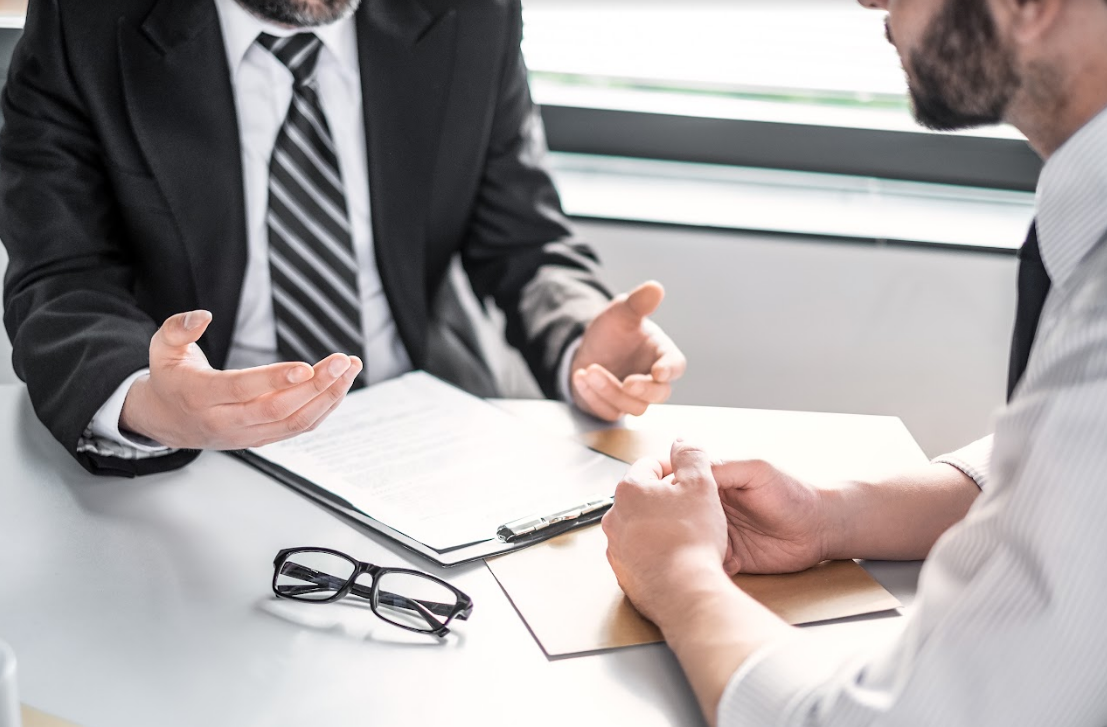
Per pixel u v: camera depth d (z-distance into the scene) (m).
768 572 0.86
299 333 1.36
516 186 1.45
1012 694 0.59
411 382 1.17
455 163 1.39
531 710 0.70
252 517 0.92
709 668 0.68
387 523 0.90
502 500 0.94
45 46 1.21
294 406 0.89
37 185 1.20
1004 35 0.69
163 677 0.72
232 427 0.90
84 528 0.90
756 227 1.78
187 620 0.78
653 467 0.88
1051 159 0.70
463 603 0.79
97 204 1.25
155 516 0.92
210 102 1.24
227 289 1.30
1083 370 0.60
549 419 1.13
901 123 1.93
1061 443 0.60
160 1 1.22
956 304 1.79
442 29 1.34
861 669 0.64
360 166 1.36
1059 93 0.69
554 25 1.94
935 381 1.83
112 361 1.01
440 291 1.46
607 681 0.73
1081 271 0.68
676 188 1.92
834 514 0.86
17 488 0.96
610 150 1.98
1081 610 0.59
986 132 1.89
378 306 1.41
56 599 0.80
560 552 0.87
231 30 1.28
